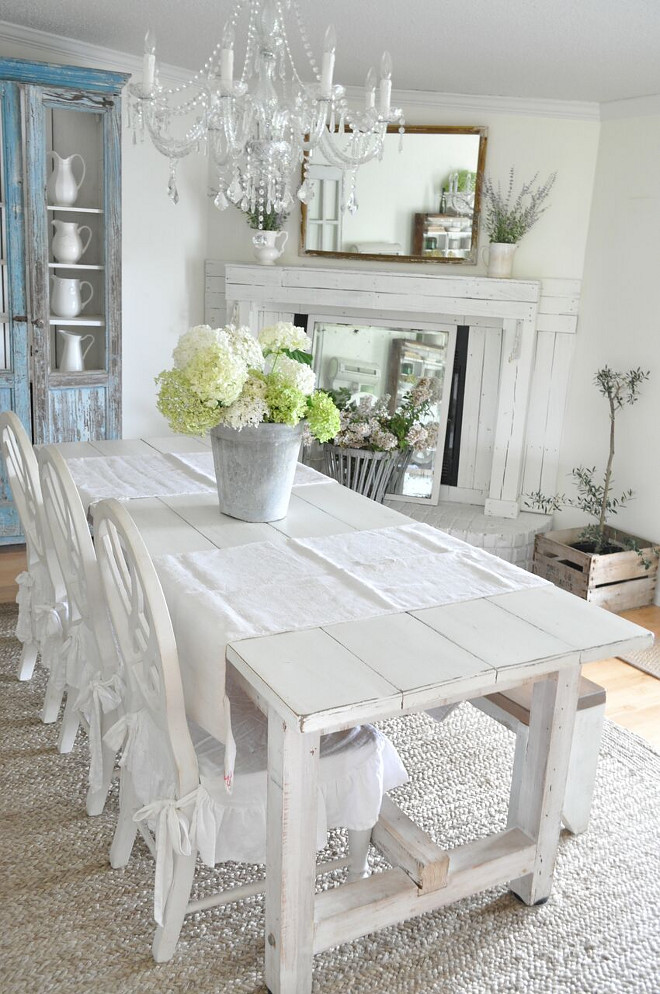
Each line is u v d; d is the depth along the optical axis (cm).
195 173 460
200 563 202
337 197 445
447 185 431
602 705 223
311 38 340
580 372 434
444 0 274
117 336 407
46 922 193
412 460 461
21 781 241
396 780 202
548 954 192
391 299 432
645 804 249
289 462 230
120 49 393
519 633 175
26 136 361
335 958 188
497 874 194
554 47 319
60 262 390
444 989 182
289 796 159
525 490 457
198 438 322
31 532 252
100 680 209
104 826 225
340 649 164
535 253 434
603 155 413
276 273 443
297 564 206
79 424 407
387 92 208
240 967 184
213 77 210
